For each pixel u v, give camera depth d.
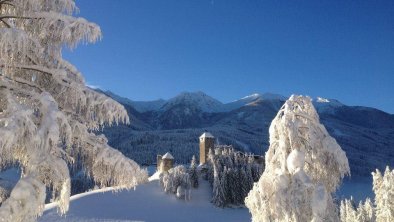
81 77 8.23
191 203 73.56
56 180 6.14
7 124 5.61
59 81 7.36
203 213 69.25
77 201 66.00
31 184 5.66
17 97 7.41
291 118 10.82
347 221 66.75
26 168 6.30
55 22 7.26
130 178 7.42
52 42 7.58
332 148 10.70
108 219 58.44
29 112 5.92
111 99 7.58
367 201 65.94
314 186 10.12
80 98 7.58
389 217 44.28
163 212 68.00
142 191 77.00
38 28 7.46
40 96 6.56
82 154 7.47
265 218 10.62
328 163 10.74
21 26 7.62
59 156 6.57
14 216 5.42
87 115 7.65
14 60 7.03
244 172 74.94
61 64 8.02
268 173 10.84
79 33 7.34
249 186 74.56
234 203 73.75
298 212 10.03
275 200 10.27
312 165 10.78
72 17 7.36
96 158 7.29
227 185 74.38
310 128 10.86
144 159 190.25
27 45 6.54
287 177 10.36
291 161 10.33
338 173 10.77
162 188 80.31
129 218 61.16
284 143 10.67
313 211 9.91
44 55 7.70
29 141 5.78
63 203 6.30
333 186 10.78
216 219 65.94
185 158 193.25
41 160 5.85
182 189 77.25
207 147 97.56
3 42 6.19
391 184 44.94
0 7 7.53
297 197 10.09
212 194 78.12
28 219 5.55
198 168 89.19
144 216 63.50
